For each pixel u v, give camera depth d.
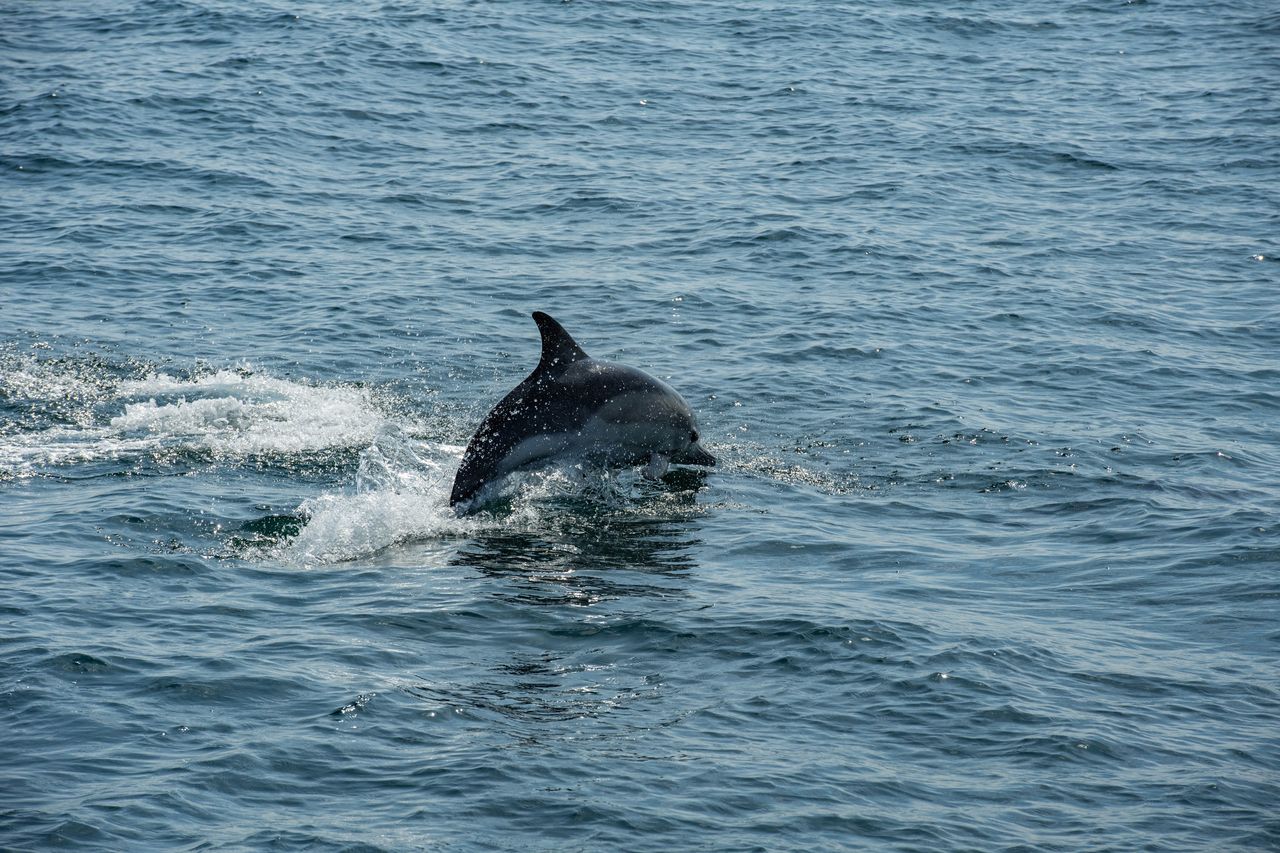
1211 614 40.81
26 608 39.03
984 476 54.00
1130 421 60.88
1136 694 35.47
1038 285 82.06
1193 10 172.12
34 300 75.00
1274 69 144.00
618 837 28.30
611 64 141.75
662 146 114.62
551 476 51.38
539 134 117.31
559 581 43.00
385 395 62.91
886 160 110.94
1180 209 99.44
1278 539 46.59
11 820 28.25
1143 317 76.50
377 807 29.27
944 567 44.91
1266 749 32.69
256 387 62.97
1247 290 82.06
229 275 80.88
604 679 35.78
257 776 30.34
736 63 144.25
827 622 39.22
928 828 29.00
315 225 91.38
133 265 81.88
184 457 54.25
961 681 35.66
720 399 63.06
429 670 36.09
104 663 35.53
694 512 50.09
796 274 83.50
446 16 157.75
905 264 85.62
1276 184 105.31
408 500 49.88
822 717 33.81
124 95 120.00
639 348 70.38
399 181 102.62
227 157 105.88
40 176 99.56
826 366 67.81
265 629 38.44
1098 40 158.50
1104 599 42.16
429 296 78.06
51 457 53.75
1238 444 58.09
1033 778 31.14
